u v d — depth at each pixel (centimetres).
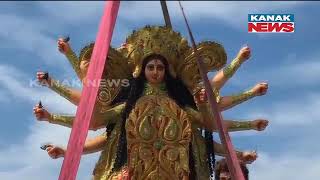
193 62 901
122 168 850
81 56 891
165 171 837
